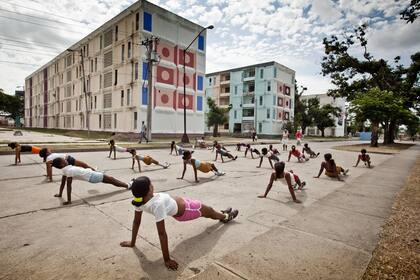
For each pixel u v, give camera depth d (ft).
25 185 18.43
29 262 8.11
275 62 141.79
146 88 81.10
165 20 85.97
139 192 8.30
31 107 191.72
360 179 23.20
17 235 10.09
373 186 20.12
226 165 31.73
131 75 82.64
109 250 9.01
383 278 7.36
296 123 143.64
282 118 149.79
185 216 9.57
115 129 90.38
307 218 12.37
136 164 29.84
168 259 8.00
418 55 70.44
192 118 97.14
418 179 23.12
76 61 117.50
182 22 90.94
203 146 57.31
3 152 34.99
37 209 13.28
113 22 90.27
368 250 9.07
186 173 24.90
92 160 32.63
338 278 7.36
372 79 87.61
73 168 14.37
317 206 14.46
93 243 9.53
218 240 10.00
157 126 84.69
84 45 110.93
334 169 23.31
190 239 10.04
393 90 85.35
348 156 47.01
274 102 143.23
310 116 157.48
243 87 156.97
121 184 16.83
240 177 23.66
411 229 11.06
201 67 99.60
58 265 7.97
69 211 13.07
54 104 146.20
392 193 17.74
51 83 150.30
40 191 16.81
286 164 34.27
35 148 27.53
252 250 8.95
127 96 84.74
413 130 201.57
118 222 11.69
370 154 52.90
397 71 86.99
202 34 99.09
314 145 83.10
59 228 10.87
